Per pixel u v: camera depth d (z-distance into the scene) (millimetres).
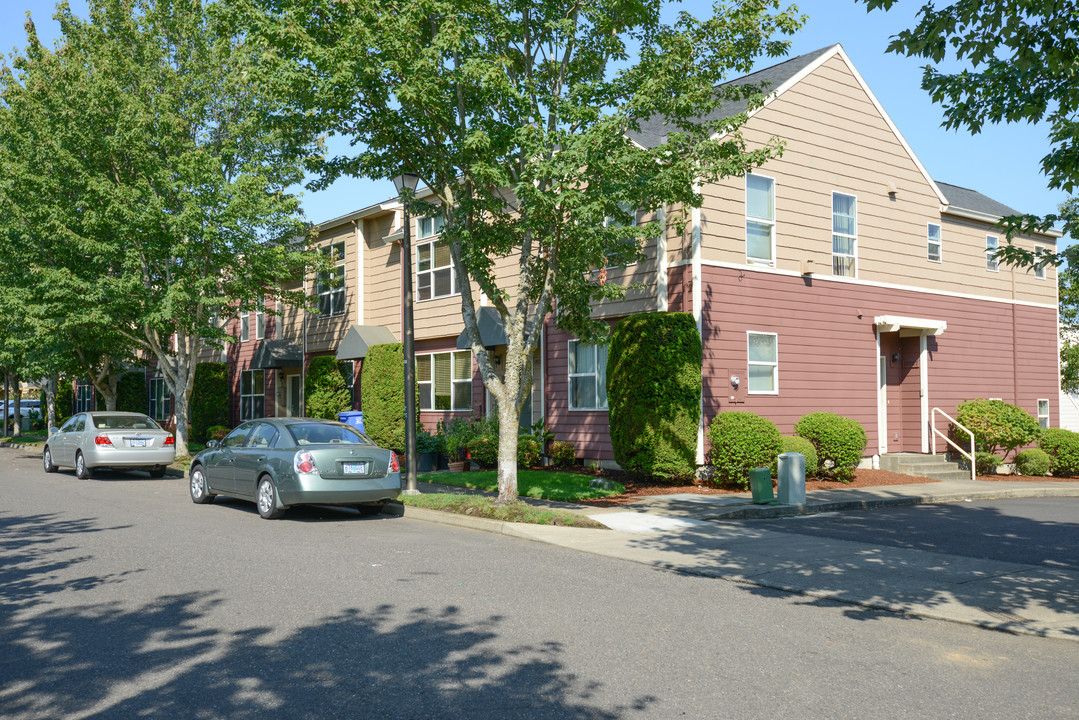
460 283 13297
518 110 12125
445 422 22656
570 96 12352
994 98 7203
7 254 21891
